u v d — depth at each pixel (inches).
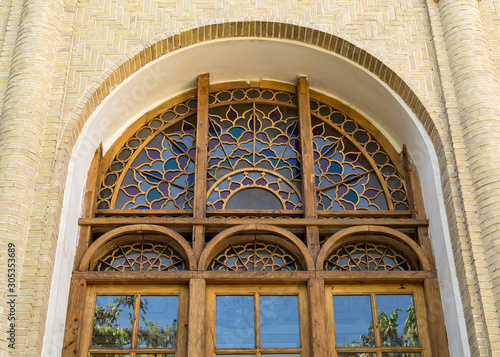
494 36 304.3
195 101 325.4
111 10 302.0
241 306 268.4
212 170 307.4
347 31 300.4
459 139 272.8
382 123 317.4
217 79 325.7
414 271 271.9
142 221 279.4
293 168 309.3
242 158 311.0
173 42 297.7
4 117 267.9
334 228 285.4
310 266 270.1
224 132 318.0
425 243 281.1
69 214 266.8
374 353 262.1
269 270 278.5
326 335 257.4
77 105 279.1
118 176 304.3
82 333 261.7
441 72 287.9
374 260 285.0
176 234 275.9
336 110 325.1
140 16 300.5
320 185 307.1
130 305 268.2
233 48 310.5
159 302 269.0
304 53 310.5
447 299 261.1
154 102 320.5
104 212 290.7
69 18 296.8
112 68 287.9
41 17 288.8
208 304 267.3
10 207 248.1
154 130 316.5
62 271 255.9
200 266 268.1
